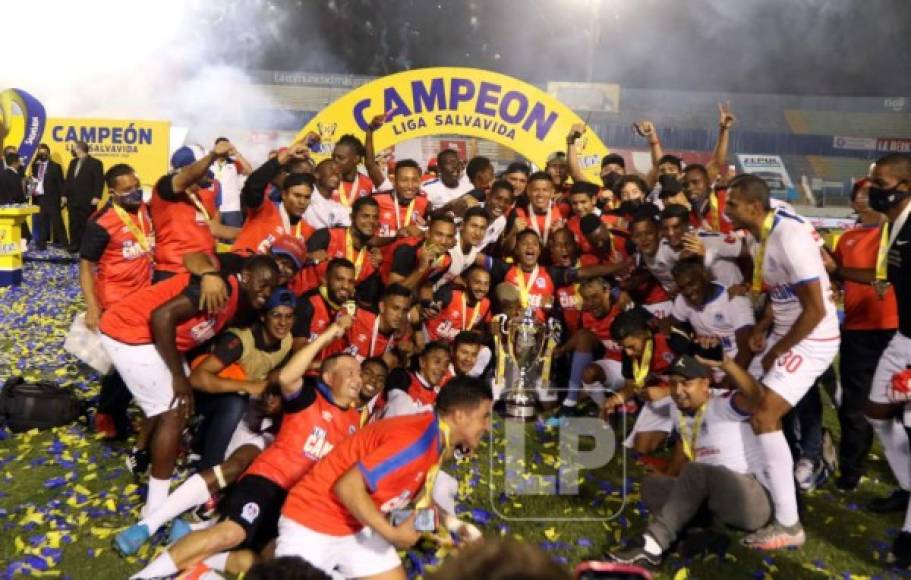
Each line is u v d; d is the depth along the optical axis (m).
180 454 6.24
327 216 8.30
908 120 47.62
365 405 4.93
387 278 7.84
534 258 8.03
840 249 6.45
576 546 5.20
